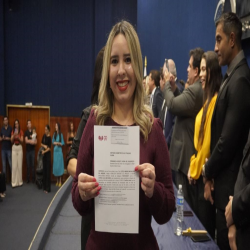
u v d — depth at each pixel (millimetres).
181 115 2057
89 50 8094
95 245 791
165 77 2389
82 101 8211
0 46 7879
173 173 2855
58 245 1880
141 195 762
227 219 1103
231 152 1403
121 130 714
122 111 798
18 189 7363
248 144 1112
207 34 3057
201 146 1776
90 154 791
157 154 781
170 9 4531
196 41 3439
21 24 8000
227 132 1390
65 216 2410
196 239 1365
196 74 2109
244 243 1008
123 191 720
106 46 776
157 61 5285
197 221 1575
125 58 752
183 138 2066
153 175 696
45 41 8062
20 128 8203
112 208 726
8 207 6004
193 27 3541
